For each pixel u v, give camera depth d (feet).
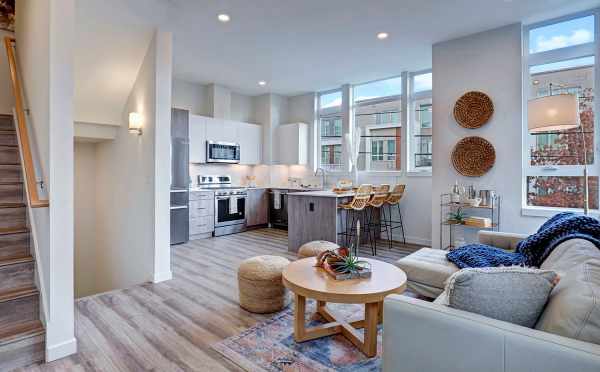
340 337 7.88
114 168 14.62
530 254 7.77
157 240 11.79
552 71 13.23
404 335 4.48
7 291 7.84
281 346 7.47
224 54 16.63
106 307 9.61
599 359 3.20
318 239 15.79
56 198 7.27
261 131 25.02
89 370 6.70
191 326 8.45
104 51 11.59
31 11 9.66
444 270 8.54
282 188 23.71
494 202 13.94
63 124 7.43
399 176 19.69
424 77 19.06
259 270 9.26
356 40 14.94
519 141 13.39
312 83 21.86
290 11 12.28
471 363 3.93
